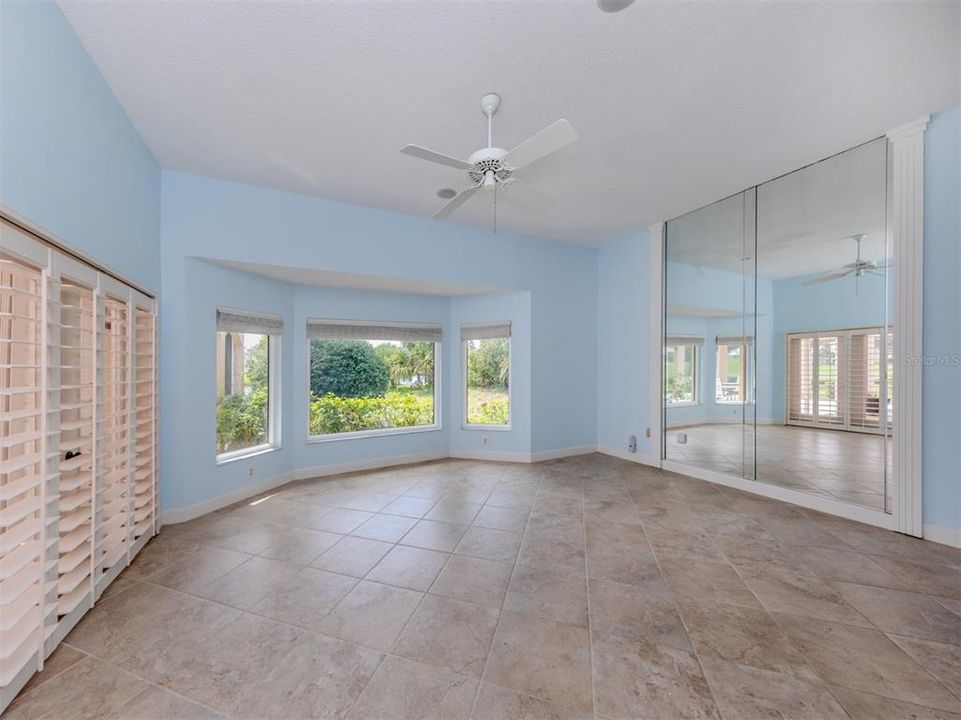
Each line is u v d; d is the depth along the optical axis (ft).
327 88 7.64
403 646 5.74
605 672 5.23
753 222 12.35
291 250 12.06
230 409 12.42
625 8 5.85
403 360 17.07
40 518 5.20
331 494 12.58
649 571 7.79
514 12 5.93
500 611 6.55
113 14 5.98
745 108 8.27
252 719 4.56
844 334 10.41
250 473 12.47
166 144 9.49
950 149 8.45
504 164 7.39
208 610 6.58
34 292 5.30
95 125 7.06
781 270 11.68
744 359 12.82
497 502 11.77
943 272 8.62
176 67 7.09
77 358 6.53
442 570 7.88
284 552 8.66
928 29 6.23
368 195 12.37
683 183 11.78
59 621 5.83
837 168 10.23
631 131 9.09
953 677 5.08
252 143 9.50
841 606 6.60
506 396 17.35
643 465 15.94
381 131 9.05
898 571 7.67
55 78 5.84
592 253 18.15
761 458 12.53
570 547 8.86
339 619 6.35
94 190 7.04
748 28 6.23
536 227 15.51
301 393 14.47
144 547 8.91
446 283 14.75
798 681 5.04
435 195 12.40
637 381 16.47
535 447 16.60
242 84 7.54
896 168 9.08
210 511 11.11
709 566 7.97
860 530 9.61
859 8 5.87
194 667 5.33
